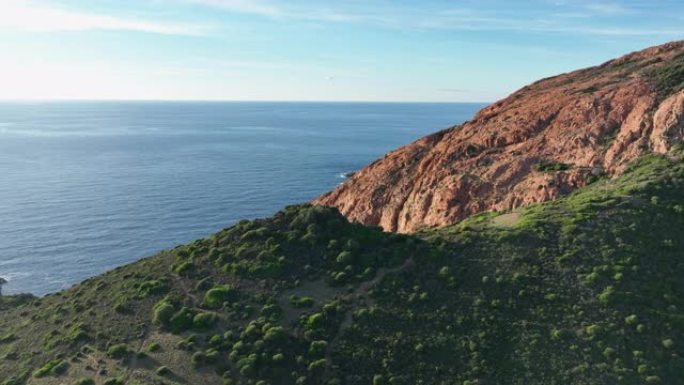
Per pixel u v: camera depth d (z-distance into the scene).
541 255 45.78
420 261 47.19
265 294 44.53
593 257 44.56
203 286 46.12
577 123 67.81
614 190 54.03
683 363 35.56
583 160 62.69
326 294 44.47
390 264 47.19
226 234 53.00
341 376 37.03
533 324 39.25
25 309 53.06
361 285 44.97
